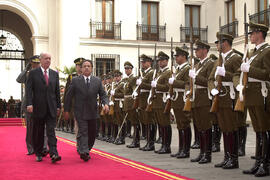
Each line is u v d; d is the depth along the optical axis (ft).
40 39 70.03
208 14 74.69
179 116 24.67
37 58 26.35
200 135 22.75
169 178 17.51
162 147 27.48
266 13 58.95
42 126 23.72
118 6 70.85
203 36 74.49
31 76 23.26
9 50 82.99
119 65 70.23
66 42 67.46
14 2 68.80
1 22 83.05
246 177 17.63
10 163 22.72
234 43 66.18
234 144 20.24
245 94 18.47
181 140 25.04
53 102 23.30
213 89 19.99
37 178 17.79
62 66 67.31
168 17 73.00
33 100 23.30
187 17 74.54
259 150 18.26
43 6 70.44
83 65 24.54
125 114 36.24
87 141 23.94
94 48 69.41
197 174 18.57
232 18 69.31
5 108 93.56
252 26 18.66
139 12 71.77
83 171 19.63
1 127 65.72
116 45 70.44
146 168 20.52
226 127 20.26
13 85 146.41
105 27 70.28
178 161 23.22
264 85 18.02
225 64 20.62
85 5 69.21
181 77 24.49
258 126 18.30
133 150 29.63
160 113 26.99
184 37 73.56
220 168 20.36
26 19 71.97
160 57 27.32
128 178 17.56
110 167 20.94
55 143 23.06
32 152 26.84
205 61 22.75
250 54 19.30
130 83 32.53
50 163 22.66
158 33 72.59
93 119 24.35
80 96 24.08
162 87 26.50
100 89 25.09
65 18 67.51
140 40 71.10
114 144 35.09
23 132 51.96
